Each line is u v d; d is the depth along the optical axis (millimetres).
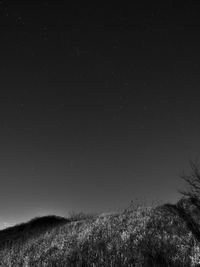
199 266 10391
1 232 23516
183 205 17125
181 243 12445
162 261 11086
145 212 18062
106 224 16609
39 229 20734
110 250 12328
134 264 10859
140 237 13461
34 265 12148
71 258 12164
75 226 18047
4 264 13242
